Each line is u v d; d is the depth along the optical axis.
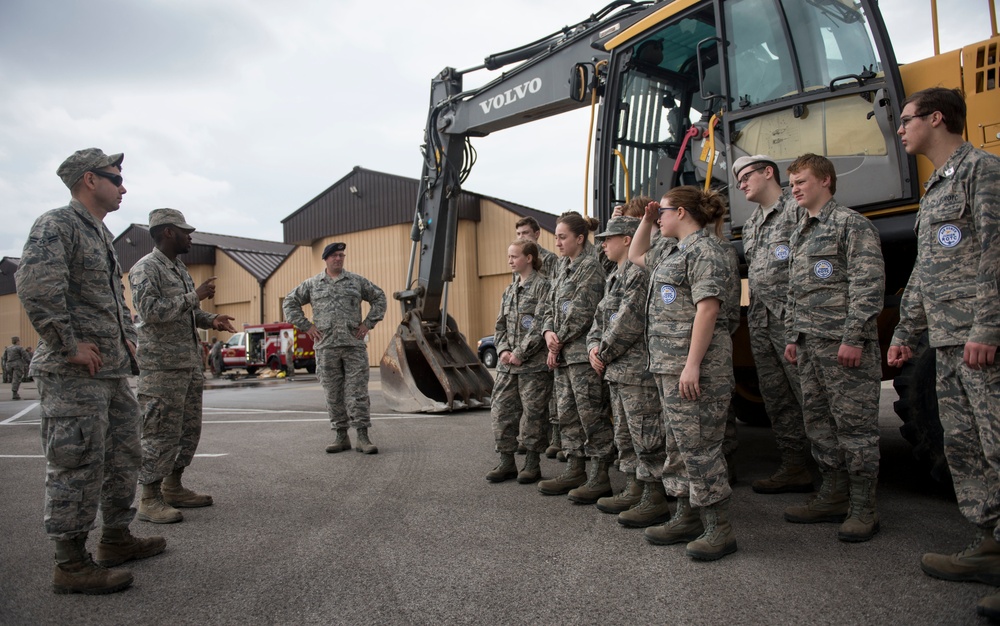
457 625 2.38
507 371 4.56
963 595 2.44
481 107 7.68
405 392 8.24
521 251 4.55
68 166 3.05
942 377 2.67
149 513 3.85
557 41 7.05
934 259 2.63
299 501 4.20
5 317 41.47
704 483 2.91
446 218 8.46
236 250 32.88
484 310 24.67
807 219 3.38
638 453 3.46
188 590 2.82
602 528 3.47
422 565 3.00
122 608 2.66
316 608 2.58
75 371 2.86
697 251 2.95
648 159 5.36
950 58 3.61
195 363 4.05
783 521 3.46
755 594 2.53
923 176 3.58
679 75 5.50
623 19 6.19
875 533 3.14
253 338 24.58
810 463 4.80
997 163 2.48
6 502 4.39
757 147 4.17
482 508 3.91
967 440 2.59
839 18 3.85
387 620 2.45
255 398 12.13
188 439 4.16
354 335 5.86
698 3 4.50
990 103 3.48
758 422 6.40
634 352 3.43
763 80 4.17
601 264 4.32
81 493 2.83
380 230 25.61
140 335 3.91
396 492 4.34
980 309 2.40
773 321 3.78
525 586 2.71
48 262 2.78
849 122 3.81
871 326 3.13
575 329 3.99
